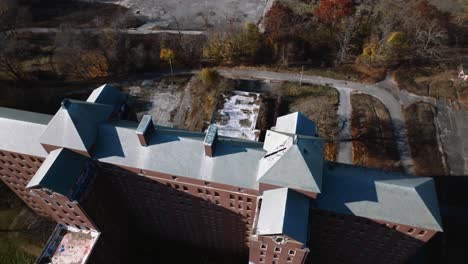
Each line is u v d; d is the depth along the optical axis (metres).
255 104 98.38
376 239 56.25
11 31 117.69
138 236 79.19
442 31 105.50
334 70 108.69
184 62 113.50
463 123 91.88
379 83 103.88
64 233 63.25
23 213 77.25
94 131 55.94
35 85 106.44
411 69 106.38
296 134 52.41
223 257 76.31
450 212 74.56
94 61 107.81
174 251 76.75
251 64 112.31
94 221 59.69
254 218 55.31
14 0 127.69
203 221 66.00
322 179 51.53
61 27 114.38
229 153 54.41
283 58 110.56
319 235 59.72
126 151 56.03
